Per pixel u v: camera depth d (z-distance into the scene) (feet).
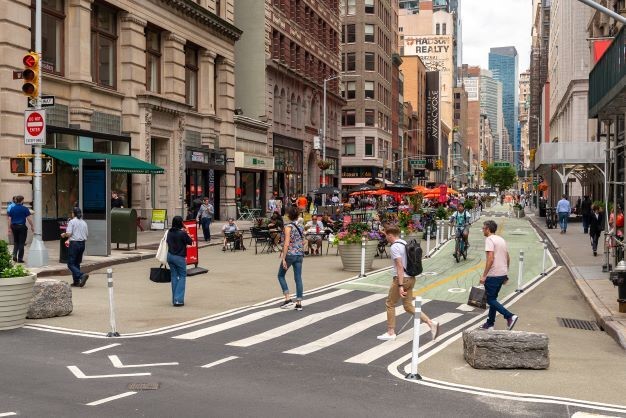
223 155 148.36
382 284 61.82
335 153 239.91
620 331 40.78
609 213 84.38
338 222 109.70
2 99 82.94
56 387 27.86
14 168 64.28
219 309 47.91
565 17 234.58
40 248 65.16
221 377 29.84
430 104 477.36
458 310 50.24
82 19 99.30
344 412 25.05
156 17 119.44
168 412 24.70
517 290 60.80
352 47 303.07
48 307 43.37
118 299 51.24
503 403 26.76
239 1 174.29
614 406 26.71
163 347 35.86
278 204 141.49
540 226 158.30
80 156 95.20
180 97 127.85
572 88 203.10
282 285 48.93
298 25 200.23
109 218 76.07
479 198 298.97
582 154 98.07
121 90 111.45
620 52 49.55
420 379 30.12
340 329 41.70
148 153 115.44
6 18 82.84
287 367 31.99
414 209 121.70
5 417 23.86
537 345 32.58
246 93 174.70
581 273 69.51
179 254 48.67
